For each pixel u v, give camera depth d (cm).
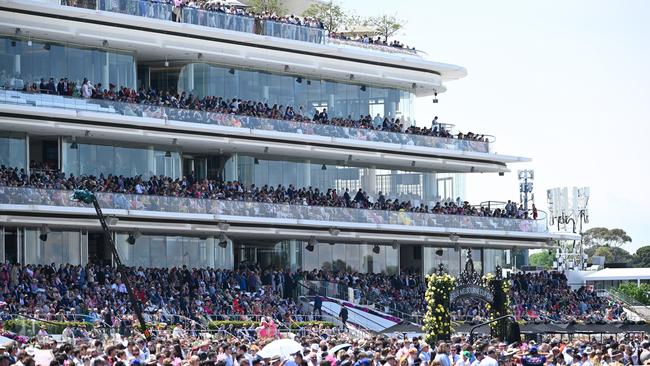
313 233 9950
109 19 9050
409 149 10619
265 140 9800
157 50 9425
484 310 8669
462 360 4972
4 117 8456
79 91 8862
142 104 9144
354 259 10500
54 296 7806
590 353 5616
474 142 11162
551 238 11556
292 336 7138
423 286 10375
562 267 13312
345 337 7750
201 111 9462
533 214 11512
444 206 10938
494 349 5022
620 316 10612
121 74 9275
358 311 9088
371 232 10288
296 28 10156
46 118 8644
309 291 9244
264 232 9662
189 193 9269
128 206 8900
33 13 8725
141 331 6519
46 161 8962
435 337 7200
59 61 8931
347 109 10575
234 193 9594
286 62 10069
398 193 10894
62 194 8581
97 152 9156
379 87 10781
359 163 10656
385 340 5678
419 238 10588
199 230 9338
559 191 13775
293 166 10256
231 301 8656
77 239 8938
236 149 9856
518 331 7238
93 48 9112
